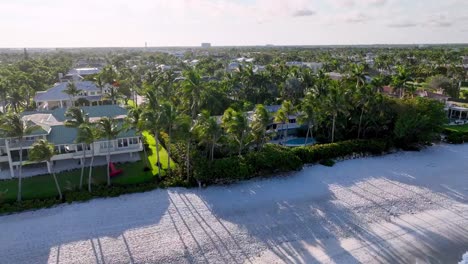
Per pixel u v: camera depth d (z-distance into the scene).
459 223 36.62
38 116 50.56
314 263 29.61
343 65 149.00
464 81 124.50
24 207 36.56
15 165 43.97
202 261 29.48
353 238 33.38
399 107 58.94
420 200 41.19
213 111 64.06
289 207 38.59
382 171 49.47
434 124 57.75
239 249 31.14
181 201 39.28
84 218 35.25
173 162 48.81
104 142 46.44
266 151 47.41
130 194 40.41
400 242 33.03
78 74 113.44
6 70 102.81
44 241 31.48
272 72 91.31
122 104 81.38
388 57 152.88
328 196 41.41
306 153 50.44
